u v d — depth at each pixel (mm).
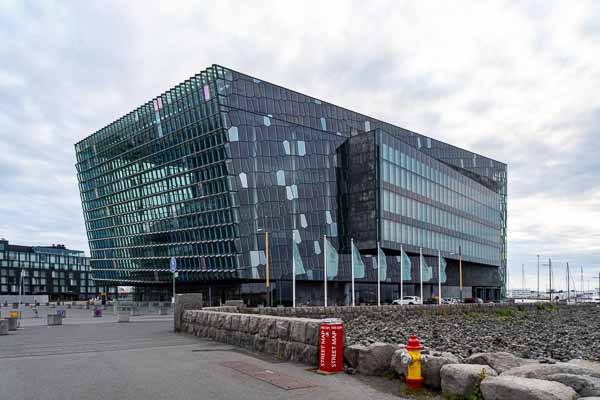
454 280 98688
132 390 9555
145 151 85625
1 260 158125
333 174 77500
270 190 70750
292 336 13055
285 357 13273
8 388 9859
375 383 10008
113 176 95062
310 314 38875
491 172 118438
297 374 11023
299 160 74312
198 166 73312
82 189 106375
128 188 90750
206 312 19812
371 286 81062
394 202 75812
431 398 8688
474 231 102688
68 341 19375
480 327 35938
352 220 76188
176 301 23078
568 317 53812
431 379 9203
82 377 10961
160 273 83812
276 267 69688
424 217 83562
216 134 69438
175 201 79062
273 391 9352
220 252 70562
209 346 16531
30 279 165125
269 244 69500
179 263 78688
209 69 69562
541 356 19438
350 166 77562
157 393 9273
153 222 84688
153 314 55125
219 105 68125
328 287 76562
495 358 9555
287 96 75062
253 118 70812
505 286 123500
